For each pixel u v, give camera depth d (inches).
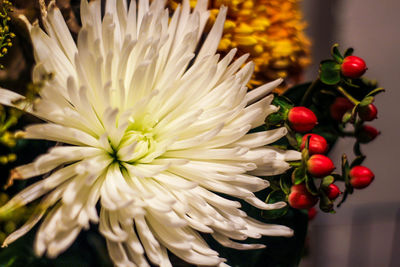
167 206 9.3
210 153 10.0
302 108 10.8
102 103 9.7
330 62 11.1
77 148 9.5
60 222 9.0
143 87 10.0
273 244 11.4
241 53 12.1
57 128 9.2
